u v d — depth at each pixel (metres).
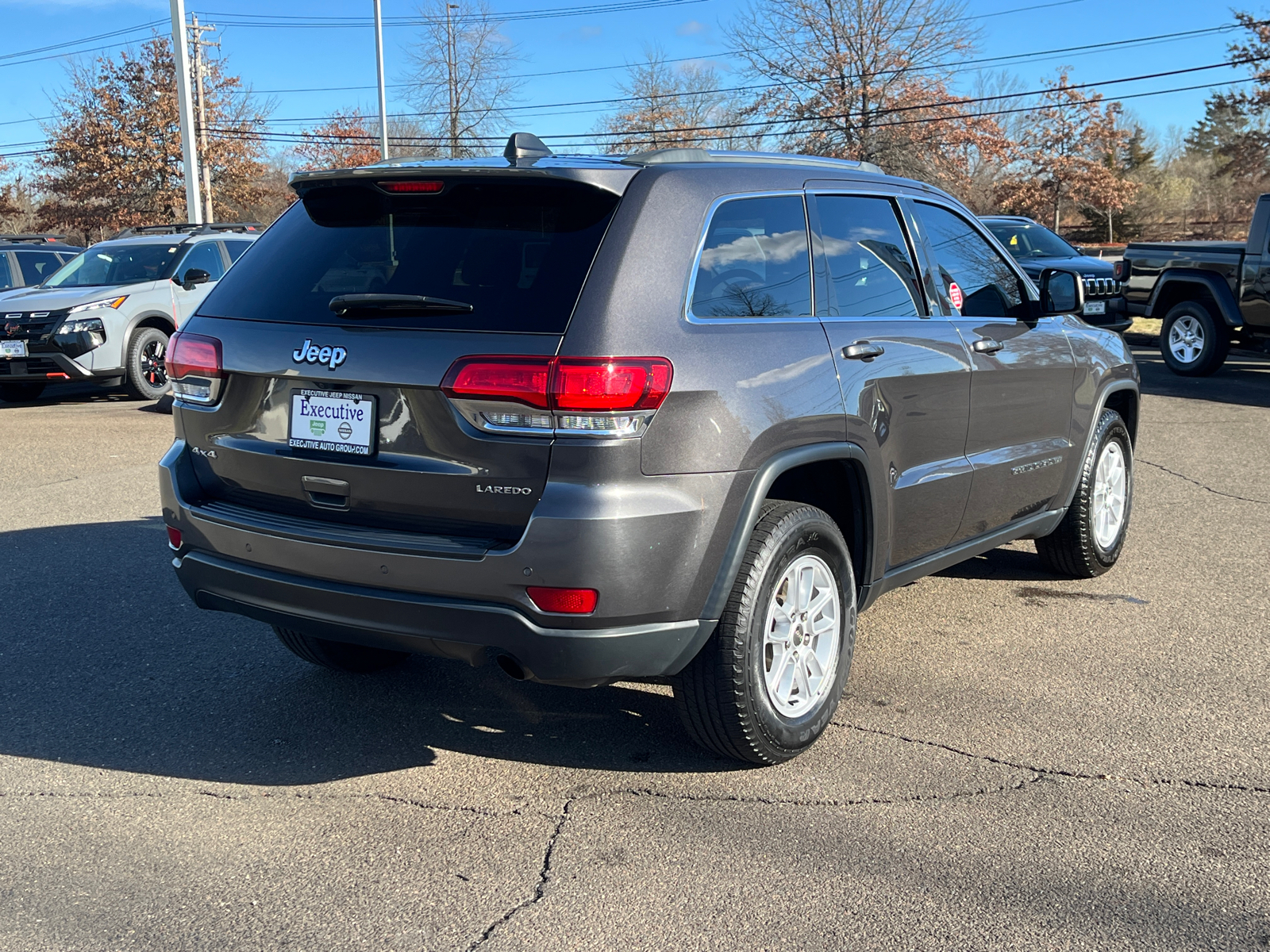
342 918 2.65
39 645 4.55
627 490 2.85
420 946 2.54
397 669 4.34
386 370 2.98
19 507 6.99
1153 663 4.32
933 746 3.59
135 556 5.85
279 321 3.27
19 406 12.02
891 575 3.98
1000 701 3.96
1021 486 4.68
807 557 3.42
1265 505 6.99
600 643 2.89
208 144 47.34
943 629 4.74
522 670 2.96
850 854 2.92
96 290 11.99
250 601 3.32
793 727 3.39
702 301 3.13
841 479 3.74
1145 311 13.88
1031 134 61.03
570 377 2.79
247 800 3.25
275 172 61.72
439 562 2.92
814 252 3.62
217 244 13.12
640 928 2.60
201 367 3.40
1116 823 3.08
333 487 3.13
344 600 3.07
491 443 2.87
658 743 3.65
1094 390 5.17
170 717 3.85
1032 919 2.62
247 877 2.83
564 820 3.12
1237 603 5.06
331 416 3.12
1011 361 4.47
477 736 3.71
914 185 4.32
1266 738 3.63
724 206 3.32
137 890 2.77
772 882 2.79
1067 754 3.53
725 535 3.06
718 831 3.06
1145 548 6.02
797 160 3.77
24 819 3.13
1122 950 2.50
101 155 46.28
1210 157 77.81
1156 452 8.77
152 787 3.33
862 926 2.60
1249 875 2.81
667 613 2.99
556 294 2.91
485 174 3.06
